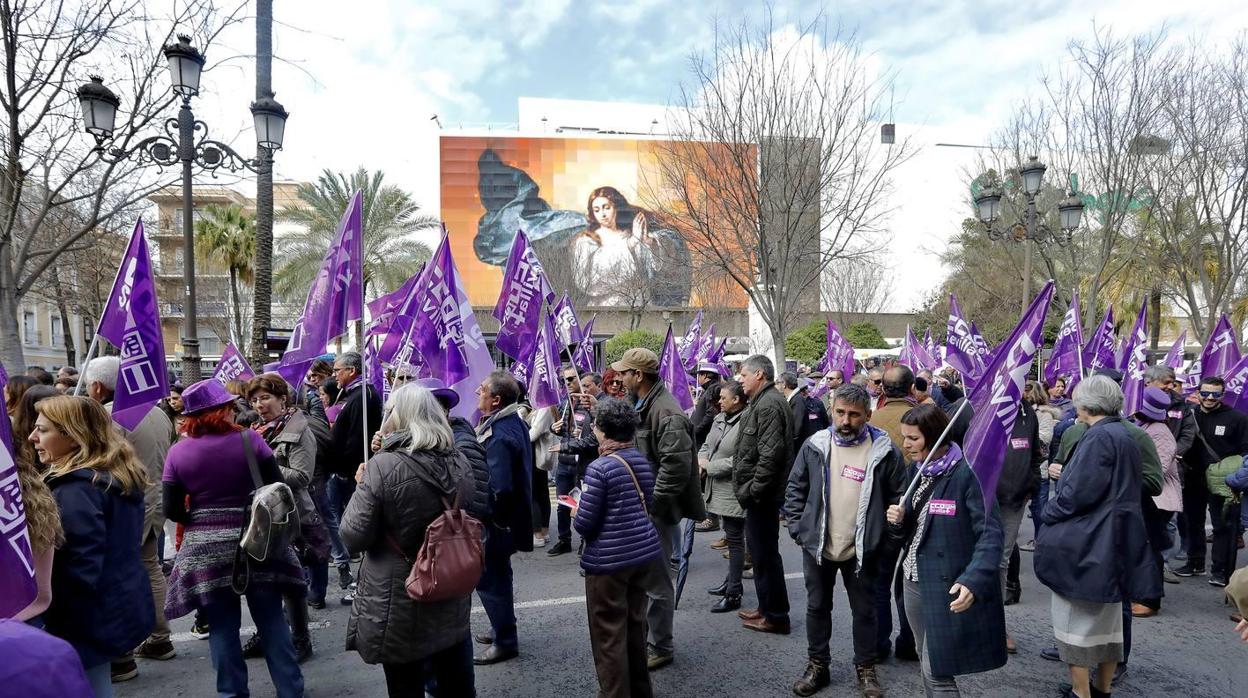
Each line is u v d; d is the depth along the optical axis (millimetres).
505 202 59844
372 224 29609
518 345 6773
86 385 4742
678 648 4836
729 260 14352
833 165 13797
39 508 2555
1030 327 3570
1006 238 17688
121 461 3188
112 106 8633
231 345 9109
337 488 6598
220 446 3660
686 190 14320
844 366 12062
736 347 40312
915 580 3400
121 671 4344
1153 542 5559
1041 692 4168
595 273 45562
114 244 21047
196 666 4590
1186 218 14883
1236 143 13406
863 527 3961
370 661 3043
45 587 2580
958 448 3453
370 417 6039
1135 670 4477
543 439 7602
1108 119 13992
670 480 4375
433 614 3105
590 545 3746
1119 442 3717
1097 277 14898
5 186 9516
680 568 5828
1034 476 5539
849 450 4180
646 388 4801
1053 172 15883
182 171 9141
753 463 4879
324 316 5020
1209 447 6469
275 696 4152
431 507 3135
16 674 1160
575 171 60188
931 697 3311
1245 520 6230
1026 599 5898
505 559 4605
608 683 3670
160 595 4668
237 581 3518
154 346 4539
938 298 36688
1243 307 21359
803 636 5031
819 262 15672
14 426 3791
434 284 5676
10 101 8781
